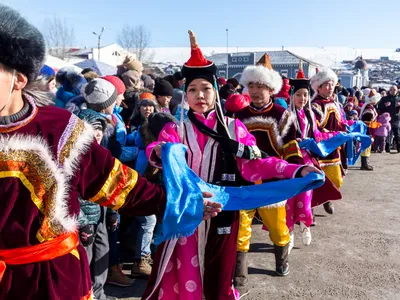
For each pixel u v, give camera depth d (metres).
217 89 2.74
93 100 3.45
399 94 13.55
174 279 2.63
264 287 3.88
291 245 4.38
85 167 1.63
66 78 4.61
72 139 1.57
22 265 1.49
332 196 4.57
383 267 4.39
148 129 3.66
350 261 4.53
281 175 2.67
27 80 1.55
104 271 3.39
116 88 3.73
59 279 1.55
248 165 2.72
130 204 1.82
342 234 5.38
